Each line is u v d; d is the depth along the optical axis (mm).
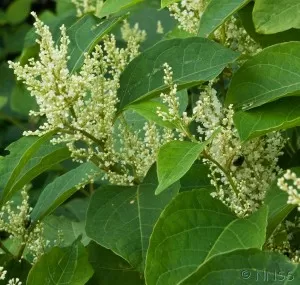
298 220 879
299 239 880
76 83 818
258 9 836
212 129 817
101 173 913
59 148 882
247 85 812
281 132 936
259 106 790
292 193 683
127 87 867
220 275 693
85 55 839
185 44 851
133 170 885
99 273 878
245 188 831
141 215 818
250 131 776
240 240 736
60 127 837
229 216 761
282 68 809
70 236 1058
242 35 934
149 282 718
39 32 816
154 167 860
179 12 928
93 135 861
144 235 803
